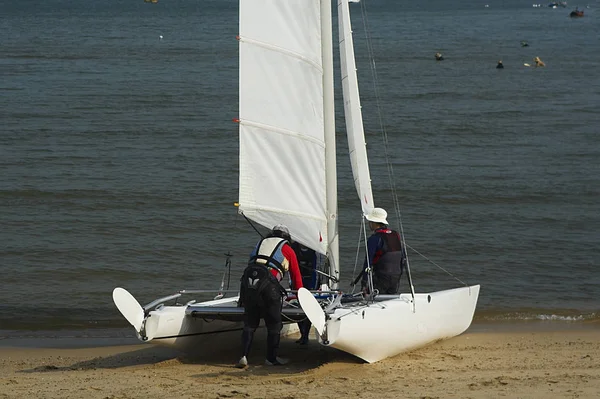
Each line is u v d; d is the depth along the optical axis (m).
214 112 137.12
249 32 35.66
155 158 99.12
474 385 30.47
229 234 69.00
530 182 87.25
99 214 74.44
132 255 63.00
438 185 86.12
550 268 59.75
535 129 122.38
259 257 34.38
